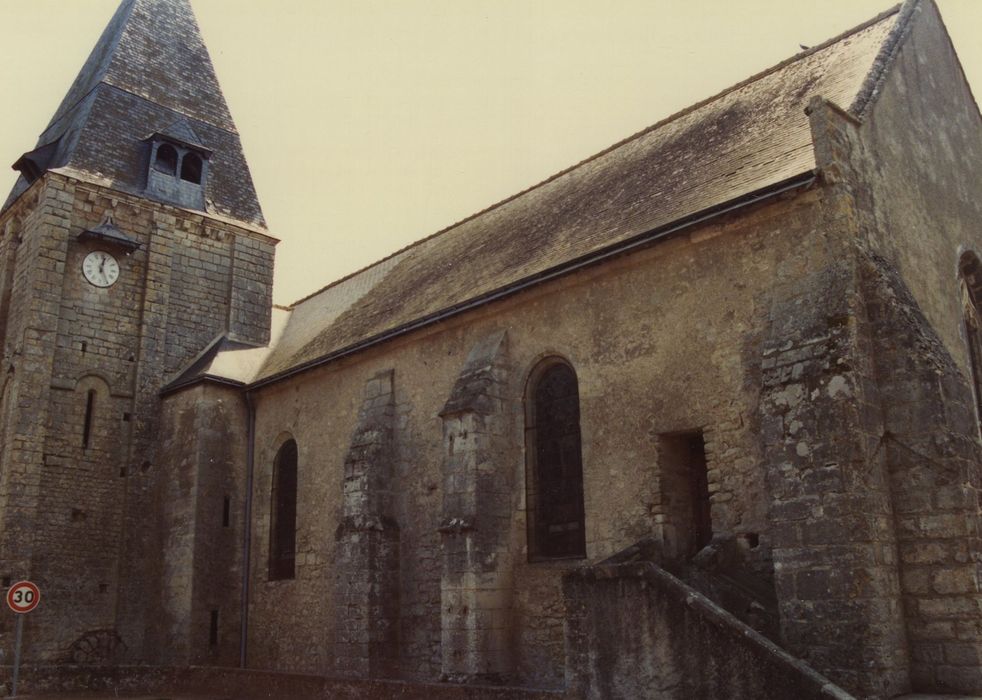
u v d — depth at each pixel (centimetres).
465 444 1462
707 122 1656
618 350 1365
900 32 1439
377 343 1791
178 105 2634
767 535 1120
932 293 1288
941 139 1477
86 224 2262
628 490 1302
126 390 2231
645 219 1416
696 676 913
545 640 1377
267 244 2620
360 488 1681
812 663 968
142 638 2080
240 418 2173
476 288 1666
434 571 1591
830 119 1156
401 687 1277
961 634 962
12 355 2169
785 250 1182
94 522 2100
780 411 1061
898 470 1036
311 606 1850
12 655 1897
